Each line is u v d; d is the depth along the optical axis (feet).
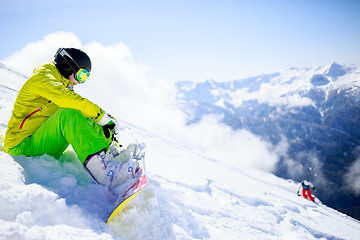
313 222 14.61
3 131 7.27
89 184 4.66
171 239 4.87
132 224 4.38
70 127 4.58
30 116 5.15
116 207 4.05
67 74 5.29
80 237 3.37
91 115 5.05
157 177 10.71
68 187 4.34
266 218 11.59
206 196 11.19
